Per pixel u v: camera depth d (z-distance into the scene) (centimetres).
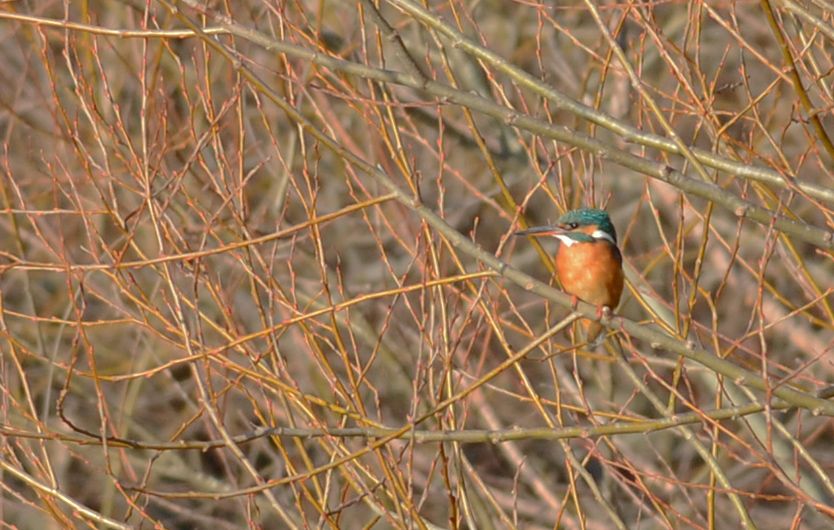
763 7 845
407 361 1708
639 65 1022
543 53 1903
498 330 966
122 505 1817
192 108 1055
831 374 1662
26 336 1855
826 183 1714
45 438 912
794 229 848
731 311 1794
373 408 1720
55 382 1850
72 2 1664
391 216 1552
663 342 862
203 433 1889
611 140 1593
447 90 901
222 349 909
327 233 1959
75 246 1786
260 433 934
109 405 1759
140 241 1773
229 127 1491
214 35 1001
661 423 906
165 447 922
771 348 1678
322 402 946
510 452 1487
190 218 1343
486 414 1333
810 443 1744
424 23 918
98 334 1875
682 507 1714
